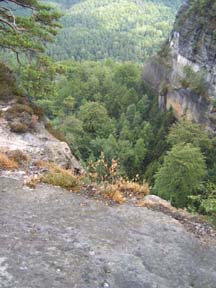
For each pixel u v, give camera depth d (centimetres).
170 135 5900
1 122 1797
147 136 7088
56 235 977
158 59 9062
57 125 5950
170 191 3941
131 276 873
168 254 975
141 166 6316
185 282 893
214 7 7031
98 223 1059
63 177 1257
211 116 6103
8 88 2094
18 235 955
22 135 1745
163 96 8050
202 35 7081
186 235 1070
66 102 7181
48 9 2222
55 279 825
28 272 834
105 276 859
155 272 904
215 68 6419
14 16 2094
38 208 1094
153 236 1039
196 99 6688
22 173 1302
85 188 1248
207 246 1038
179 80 7581
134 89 9281
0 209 1059
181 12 8675
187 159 4000
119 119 8038
